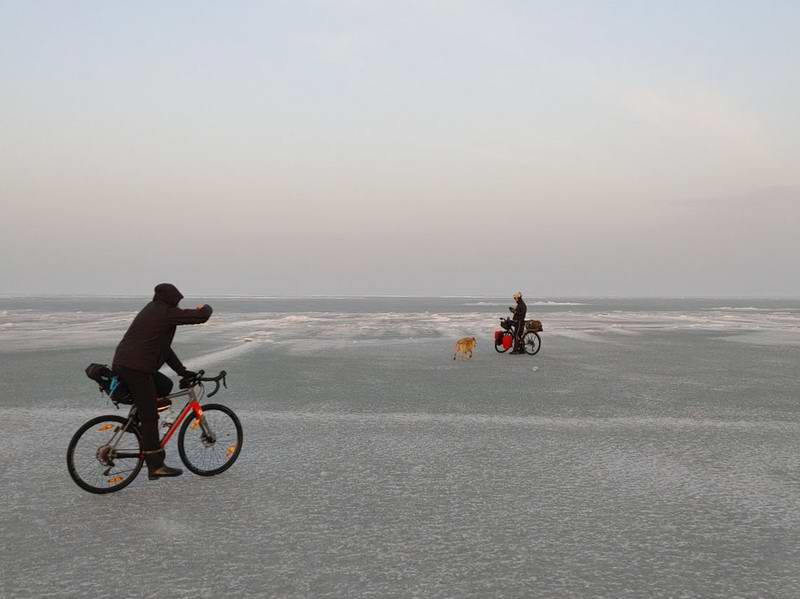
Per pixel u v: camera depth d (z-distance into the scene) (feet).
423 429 28.81
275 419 31.09
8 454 23.81
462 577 13.20
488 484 20.12
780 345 82.53
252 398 37.65
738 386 43.70
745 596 12.42
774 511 17.60
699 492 19.35
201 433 20.79
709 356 66.54
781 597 12.41
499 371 52.13
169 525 16.24
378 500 18.43
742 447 25.48
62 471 21.49
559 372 51.60
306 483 20.18
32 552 14.43
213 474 21.09
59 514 17.08
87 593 12.38
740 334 108.58
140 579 13.02
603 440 26.66
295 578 13.10
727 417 32.09
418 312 257.96
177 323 19.02
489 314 223.30
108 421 19.19
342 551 14.57
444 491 19.35
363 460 23.17
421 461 23.06
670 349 75.56
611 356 66.08
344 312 258.57
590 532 15.89
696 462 23.03
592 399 37.81
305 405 35.24
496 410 33.86
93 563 13.82
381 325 134.51
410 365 56.34
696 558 14.29
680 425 29.96
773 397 38.86
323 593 12.42
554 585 12.85
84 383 43.45
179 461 23.03
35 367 53.06
